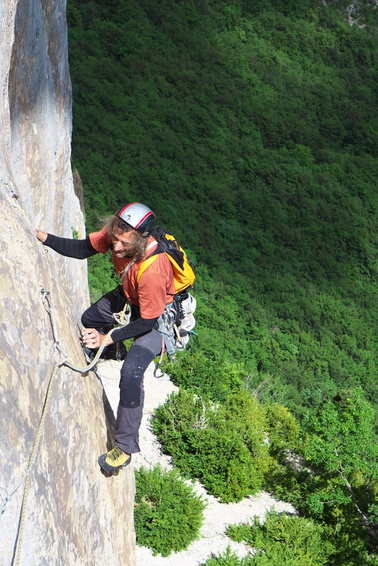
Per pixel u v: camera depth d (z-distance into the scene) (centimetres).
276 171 6588
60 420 293
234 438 1521
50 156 643
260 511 1454
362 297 5719
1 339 248
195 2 7769
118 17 7194
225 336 4322
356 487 1443
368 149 7281
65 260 826
